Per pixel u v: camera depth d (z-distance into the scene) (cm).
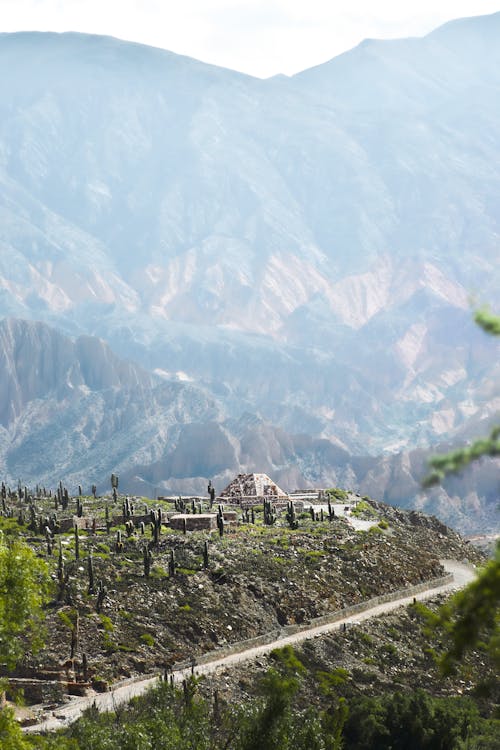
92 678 17825
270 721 13062
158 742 13250
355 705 18338
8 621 10531
